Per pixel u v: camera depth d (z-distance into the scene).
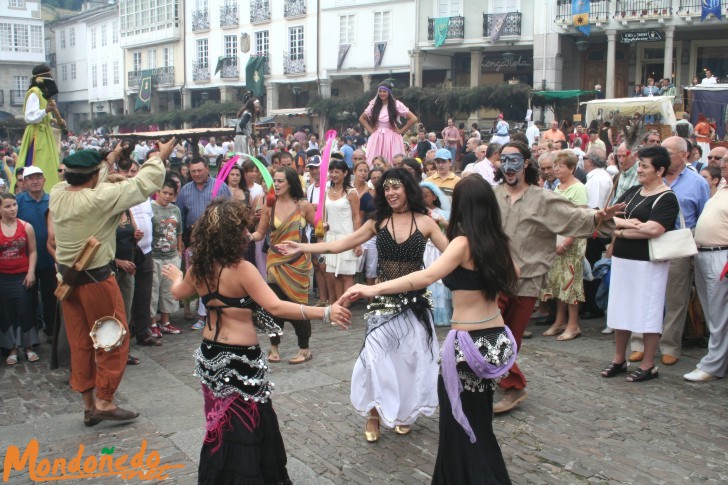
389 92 9.81
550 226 5.07
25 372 6.55
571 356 6.64
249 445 3.48
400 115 10.01
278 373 6.24
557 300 7.43
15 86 61.31
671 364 6.34
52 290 7.41
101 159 5.11
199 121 41.09
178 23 44.84
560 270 7.20
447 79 32.34
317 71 36.16
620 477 4.20
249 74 39.09
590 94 24.52
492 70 30.27
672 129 16.12
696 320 6.91
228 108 38.09
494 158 8.71
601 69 28.66
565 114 26.55
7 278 6.73
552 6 27.25
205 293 3.62
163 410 5.42
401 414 4.66
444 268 3.58
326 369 6.34
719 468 4.31
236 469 3.45
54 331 5.71
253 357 3.59
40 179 7.19
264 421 3.60
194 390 5.89
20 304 6.79
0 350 6.95
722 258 5.78
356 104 31.41
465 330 3.64
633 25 25.70
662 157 5.69
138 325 7.26
